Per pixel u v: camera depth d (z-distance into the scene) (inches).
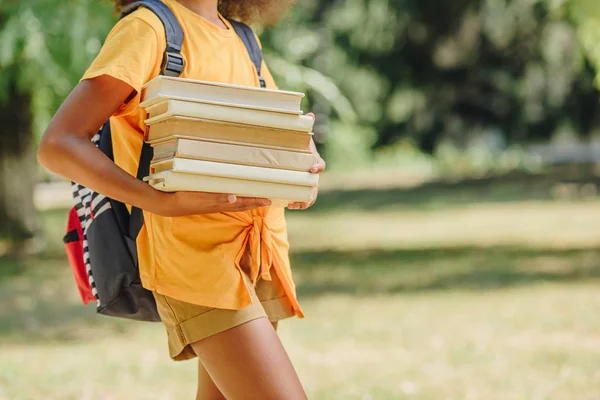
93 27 540.7
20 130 737.6
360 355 330.3
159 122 113.4
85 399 269.9
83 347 366.0
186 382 292.5
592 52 623.2
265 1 156.6
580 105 1433.3
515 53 1342.3
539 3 1133.7
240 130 112.7
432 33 1274.6
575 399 258.4
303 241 856.3
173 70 120.2
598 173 1567.4
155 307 129.8
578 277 525.3
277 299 132.9
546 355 317.7
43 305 492.7
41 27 535.5
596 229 814.5
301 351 341.1
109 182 112.3
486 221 951.0
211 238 122.0
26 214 748.0
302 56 682.2
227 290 119.3
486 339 352.8
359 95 1440.7
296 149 115.6
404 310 437.4
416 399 261.4
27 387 286.5
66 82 556.1
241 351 118.0
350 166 1918.1
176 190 111.7
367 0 1202.6
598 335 352.8
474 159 1822.1
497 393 267.6
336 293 511.8
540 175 1609.3
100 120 114.7
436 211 1109.7
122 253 125.4
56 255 724.0
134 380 296.5
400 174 1855.3
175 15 123.3
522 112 1481.3
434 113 1541.6
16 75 567.5
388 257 693.3
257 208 126.1
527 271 565.0
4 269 652.1
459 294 483.2
